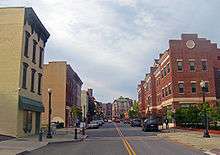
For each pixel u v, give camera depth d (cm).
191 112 4691
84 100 10919
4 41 3234
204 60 5841
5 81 3178
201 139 2884
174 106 5700
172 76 5800
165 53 6397
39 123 3922
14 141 2667
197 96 5731
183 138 3075
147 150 1988
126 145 2394
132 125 7681
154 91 8362
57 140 2847
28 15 3372
